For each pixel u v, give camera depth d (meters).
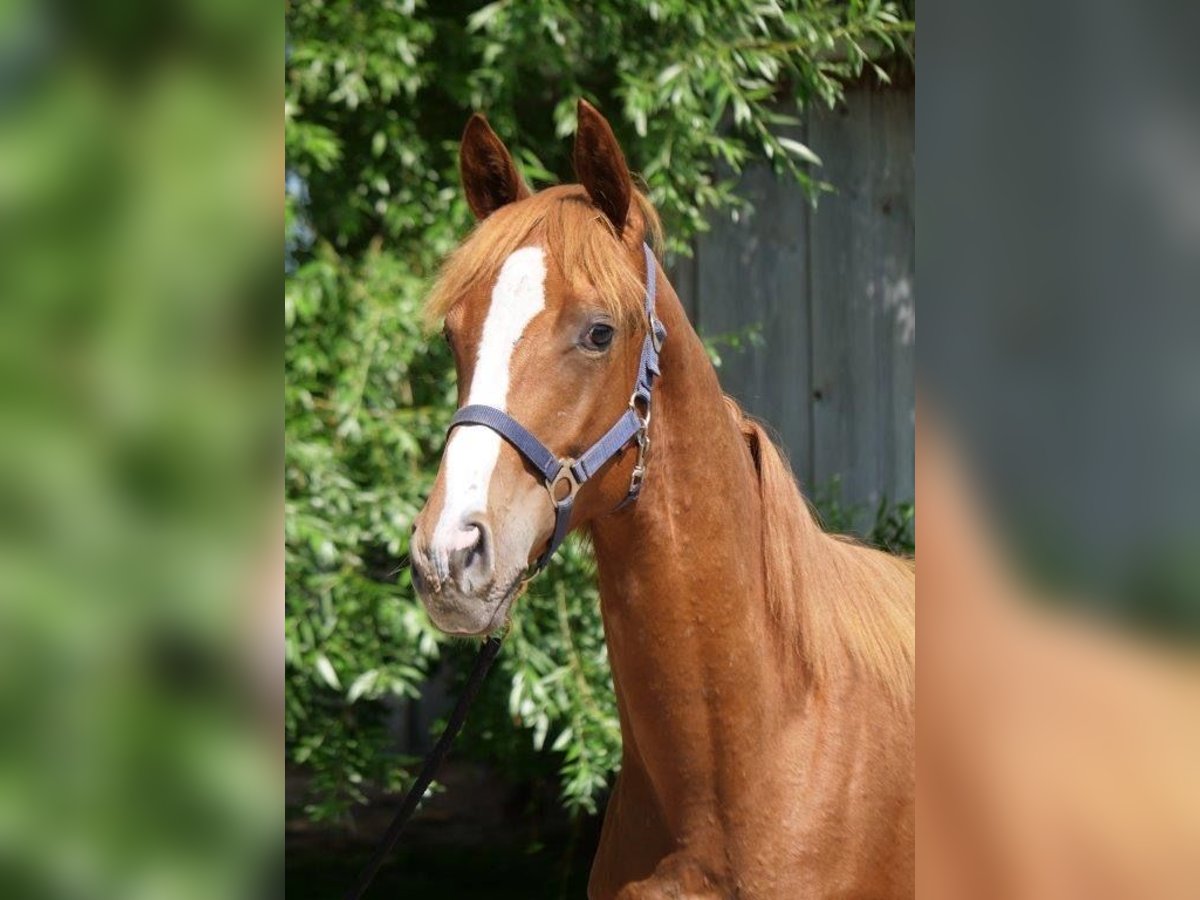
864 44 3.51
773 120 3.25
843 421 3.74
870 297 3.72
